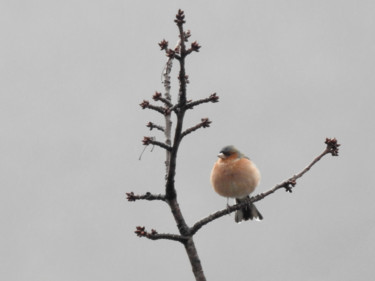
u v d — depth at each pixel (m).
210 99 4.52
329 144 5.10
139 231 4.64
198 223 4.75
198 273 4.64
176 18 4.29
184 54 4.34
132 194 4.78
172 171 4.70
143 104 5.11
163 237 4.65
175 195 4.82
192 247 4.69
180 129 4.60
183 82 4.45
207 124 4.66
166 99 5.15
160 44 5.36
